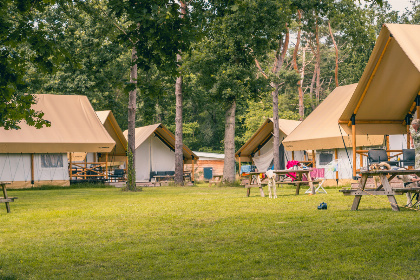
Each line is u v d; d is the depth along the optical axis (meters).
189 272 5.88
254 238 7.77
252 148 38.66
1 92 8.33
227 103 32.25
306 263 6.05
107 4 7.60
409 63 13.85
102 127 32.38
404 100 15.62
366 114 16.08
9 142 29.36
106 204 15.56
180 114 33.03
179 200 16.08
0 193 24.41
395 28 12.07
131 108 25.38
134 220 10.73
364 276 5.29
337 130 25.39
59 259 6.95
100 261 6.77
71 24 36.84
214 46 31.03
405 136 21.44
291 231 8.28
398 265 5.70
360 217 9.30
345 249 6.64
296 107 57.81
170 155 42.28
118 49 39.28
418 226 7.89
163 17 7.58
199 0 9.02
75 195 21.48
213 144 64.38
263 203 13.32
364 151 16.50
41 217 11.91
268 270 5.78
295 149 27.12
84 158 37.06
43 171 31.09
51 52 8.12
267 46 30.55
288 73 33.34
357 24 38.97
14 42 8.07
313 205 12.20
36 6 8.41
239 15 28.53
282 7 30.78
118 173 34.97
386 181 10.12
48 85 39.38
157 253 7.08
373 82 14.82
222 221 9.91
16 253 7.50
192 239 8.05
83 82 38.72
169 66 8.41
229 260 6.37
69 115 32.28
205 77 31.91
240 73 31.00
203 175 48.00
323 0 34.22
